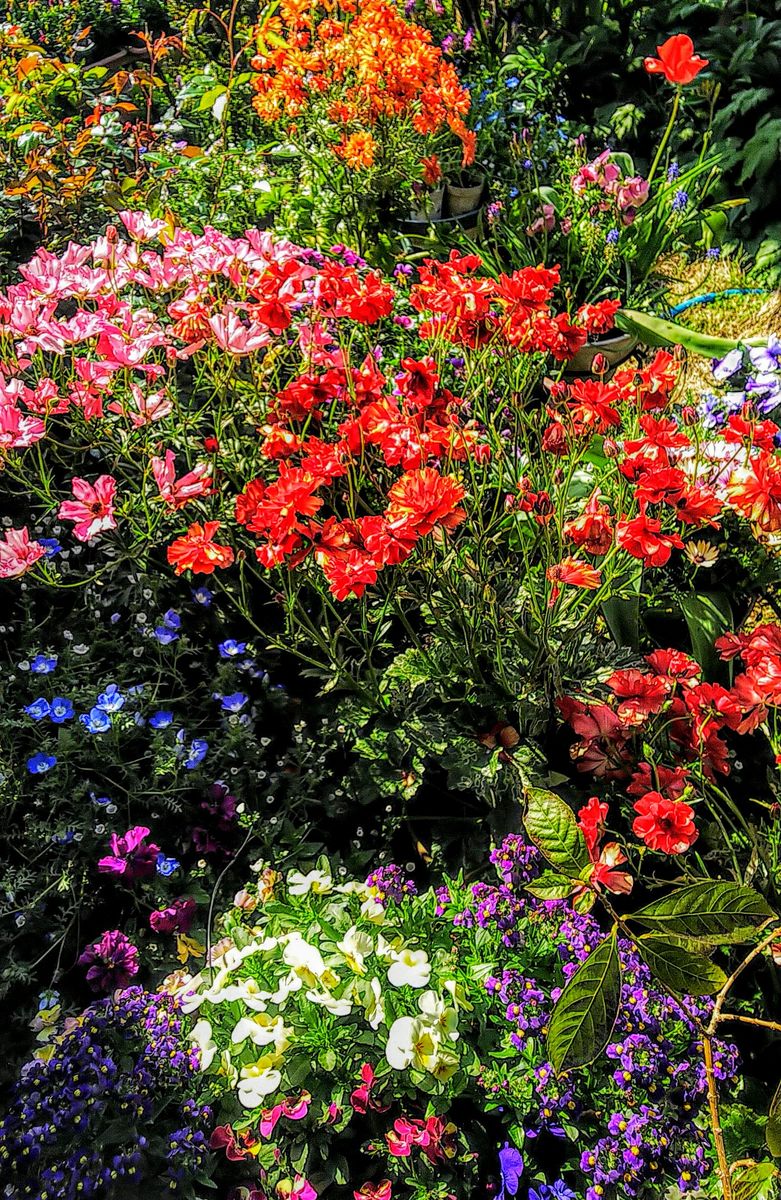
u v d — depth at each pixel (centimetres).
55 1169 146
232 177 331
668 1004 150
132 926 184
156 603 212
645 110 442
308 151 334
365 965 148
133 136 329
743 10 433
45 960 183
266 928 163
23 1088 154
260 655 217
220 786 193
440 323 191
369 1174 153
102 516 182
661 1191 138
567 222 332
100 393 195
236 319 178
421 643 215
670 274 410
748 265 413
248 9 433
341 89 322
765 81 409
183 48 395
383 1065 143
